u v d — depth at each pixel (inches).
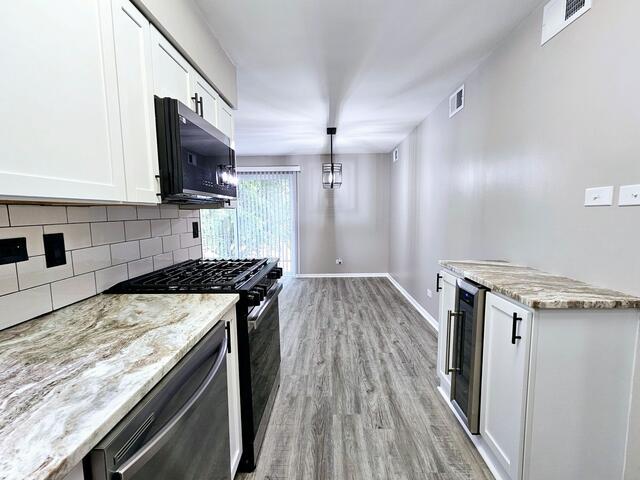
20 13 29.4
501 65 83.9
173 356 31.9
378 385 89.0
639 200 47.5
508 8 70.1
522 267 73.1
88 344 34.9
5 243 40.1
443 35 80.3
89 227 54.0
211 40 76.3
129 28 46.0
